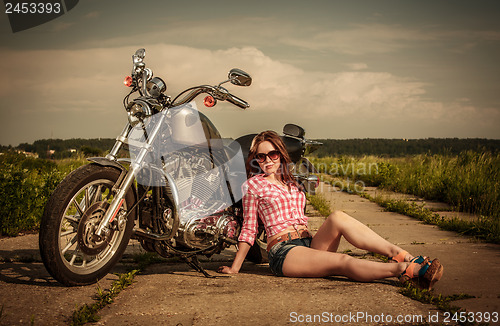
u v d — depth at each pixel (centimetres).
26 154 1205
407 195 975
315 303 270
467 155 1021
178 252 338
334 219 326
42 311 254
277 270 337
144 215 328
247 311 258
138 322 241
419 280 286
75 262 371
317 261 318
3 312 251
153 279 334
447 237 503
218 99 342
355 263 306
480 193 745
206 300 278
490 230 497
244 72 339
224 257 431
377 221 625
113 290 289
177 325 237
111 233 305
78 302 270
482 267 359
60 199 279
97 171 292
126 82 331
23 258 388
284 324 238
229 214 366
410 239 491
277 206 346
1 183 526
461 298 278
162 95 331
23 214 543
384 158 1457
